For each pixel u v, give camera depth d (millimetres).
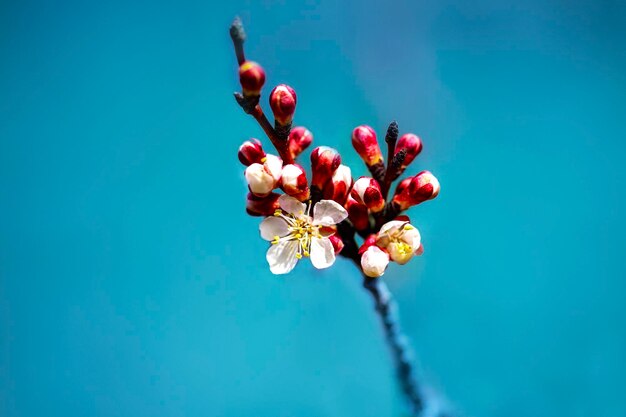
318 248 350
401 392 410
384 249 357
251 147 353
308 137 372
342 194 358
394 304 392
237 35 335
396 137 356
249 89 339
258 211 359
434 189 359
